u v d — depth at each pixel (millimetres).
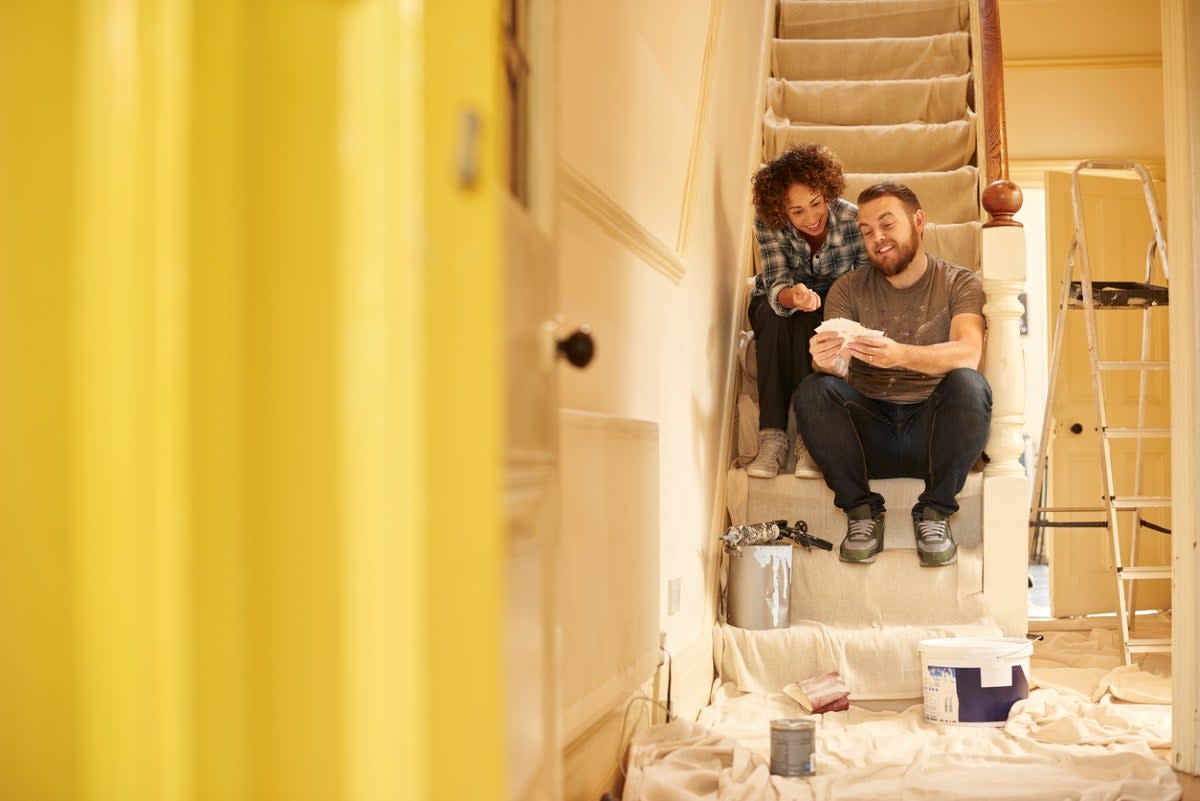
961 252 3805
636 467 2010
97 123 705
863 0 4961
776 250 3434
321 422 715
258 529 712
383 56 720
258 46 715
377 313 713
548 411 1214
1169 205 2590
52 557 711
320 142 718
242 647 708
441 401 742
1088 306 4074
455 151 764
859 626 3148
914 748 2551
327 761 717
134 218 699
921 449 3164
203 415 701
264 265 713
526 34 1279
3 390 709
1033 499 4410
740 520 3359
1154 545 5242
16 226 713
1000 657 2770
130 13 706
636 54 2326
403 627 714
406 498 712
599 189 1934
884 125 4492
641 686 2279
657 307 2527
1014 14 5785
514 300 1035
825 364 3090
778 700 2965
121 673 702
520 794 1055
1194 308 2537
